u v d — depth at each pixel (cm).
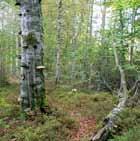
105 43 2317
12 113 1025
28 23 1029
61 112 1066
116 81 2208
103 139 847
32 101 1037
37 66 1041
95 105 1328
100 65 2370
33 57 1035
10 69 3603
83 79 2481
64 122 973
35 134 850
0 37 2870
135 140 793
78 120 1044
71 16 3238
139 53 1953
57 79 2356
